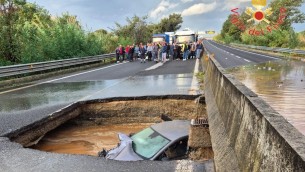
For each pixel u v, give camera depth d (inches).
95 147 316.5
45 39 992.9
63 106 376.5
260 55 1435.8
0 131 279.4
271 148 92.0
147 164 206.4
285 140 81.2
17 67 683.4
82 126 397.4
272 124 94.2
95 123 405.4
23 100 436.8
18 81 672.4
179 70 796.6
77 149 309.4
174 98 410.6
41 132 319.0
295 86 456.8
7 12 833.5
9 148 243.0
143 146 240.7
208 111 268.8
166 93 427.5
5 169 203.9
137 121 412.5
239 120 143.5
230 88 185.9
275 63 948.0
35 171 199.6
